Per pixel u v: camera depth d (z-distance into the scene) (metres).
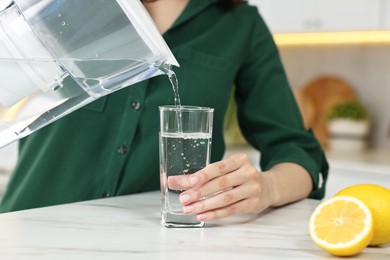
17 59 0.66
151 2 1.02
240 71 1.11
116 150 0.98
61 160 0.99
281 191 0.84
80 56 0.66
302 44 2.59
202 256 0.60
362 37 2.34
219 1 1.08
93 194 0.99
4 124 0.72
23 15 0.65
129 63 0.67
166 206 0.71
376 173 1.85
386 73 2.37
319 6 2.23
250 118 1.09
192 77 1.02
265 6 2.37
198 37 1.03
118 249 0.61
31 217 0.74
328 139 2.45
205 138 0.70
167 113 0.69
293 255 0.62
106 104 0.98
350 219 0.63
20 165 1.04
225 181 0.71
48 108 0.71
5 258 0.57
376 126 2.40
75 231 0.68
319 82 2.54
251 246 0.65
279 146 1.04
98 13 0.64
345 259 0.62
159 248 0.62
